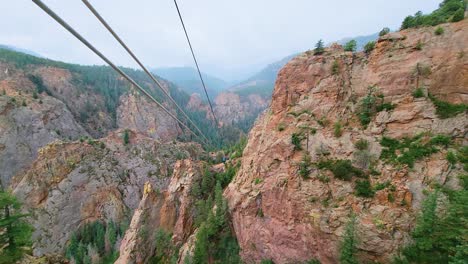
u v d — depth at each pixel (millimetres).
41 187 89250
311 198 36969
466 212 23219
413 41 39188
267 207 42906
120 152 112062
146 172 111812
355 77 43125
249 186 47844
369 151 36156
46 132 125688
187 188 67312
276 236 40344
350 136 38688
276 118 49500
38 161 93938
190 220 63625
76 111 180375
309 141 41531
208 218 52344
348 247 29781
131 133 124312
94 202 96875
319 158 39375
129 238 64625
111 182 102688
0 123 110375
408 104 36000
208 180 69250
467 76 32969
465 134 30875
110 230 88750
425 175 30359
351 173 35562
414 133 34156
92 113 189500
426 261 25578
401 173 31828
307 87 47031
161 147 124938
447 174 29203
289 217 39000
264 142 49219
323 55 48125
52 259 32719
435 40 37125
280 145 44156
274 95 52031
